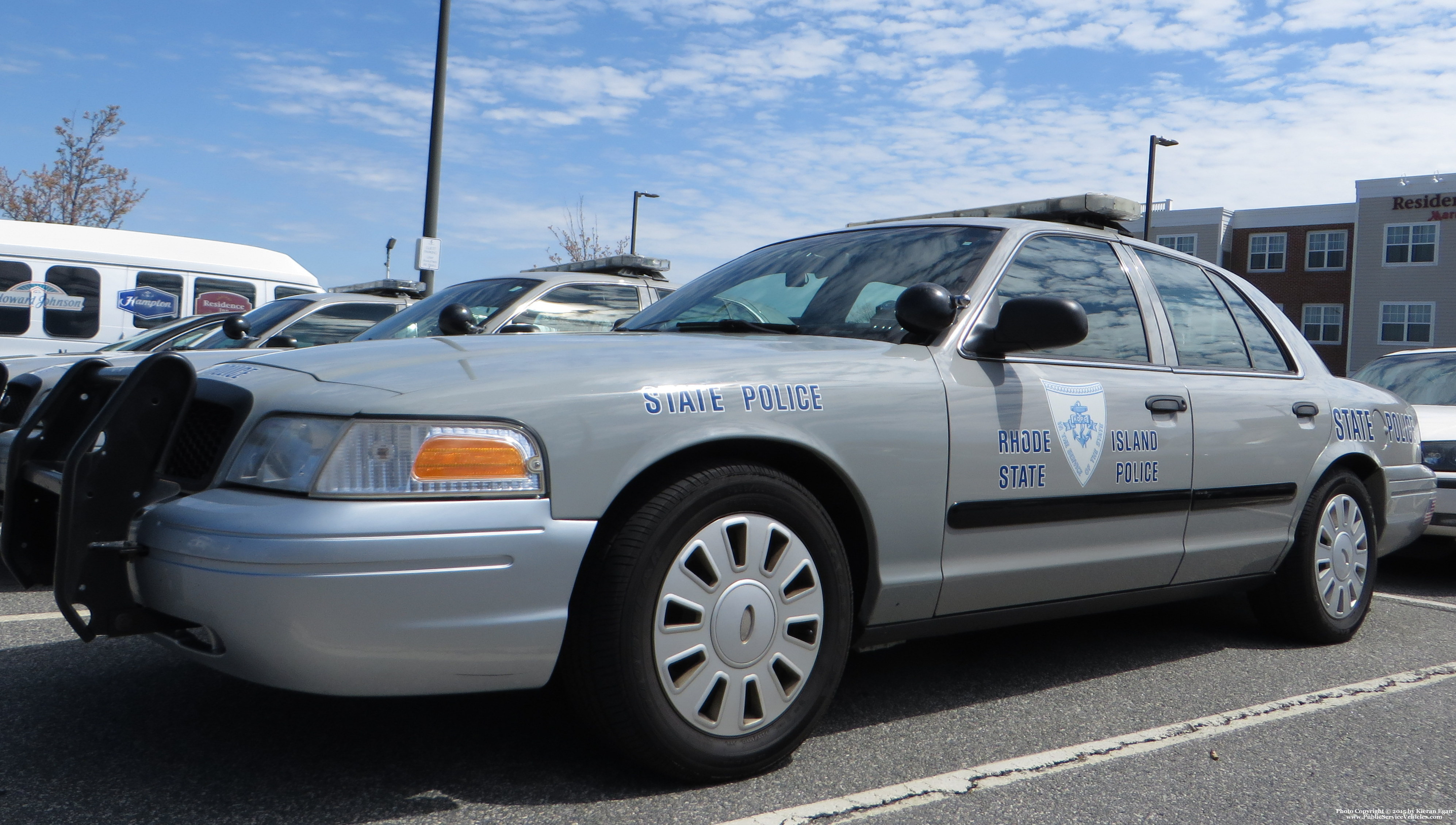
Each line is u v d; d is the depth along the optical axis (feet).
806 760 9.50
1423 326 134.51
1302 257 145.28
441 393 7.91
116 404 7.97
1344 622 14.66
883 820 8.21
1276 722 11.00
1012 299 10.93
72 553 7.70
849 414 9.47
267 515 7.40
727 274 13.25
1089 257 12.58
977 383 10.45
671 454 8.52
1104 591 11.78
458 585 7.63
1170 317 13.05
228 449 8.09
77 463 7.74
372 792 8.43
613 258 24.58
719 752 8.64
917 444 9.86
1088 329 10.00
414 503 7.59
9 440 14.16
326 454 7.56
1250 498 13.14
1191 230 151.74
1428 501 16.70
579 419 8.16
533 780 8.73
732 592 8.75
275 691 10.93
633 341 9.79
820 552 9.26
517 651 7.88
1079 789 9.00
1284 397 13.79
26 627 13.41
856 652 13.52
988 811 8.46
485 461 7.80
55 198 99.86
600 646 8.18
